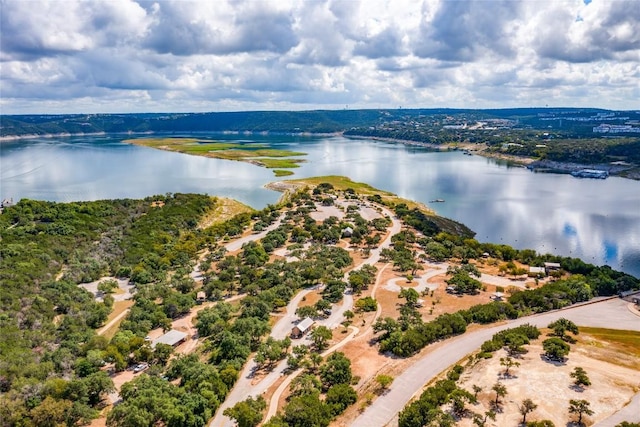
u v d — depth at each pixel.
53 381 90.12
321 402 84.31
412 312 122.44
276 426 74.94
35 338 109.75
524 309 126.25
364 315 126.62
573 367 93.94
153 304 131.12
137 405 82.44
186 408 82.12
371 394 88.94
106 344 109.25
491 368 94.25
